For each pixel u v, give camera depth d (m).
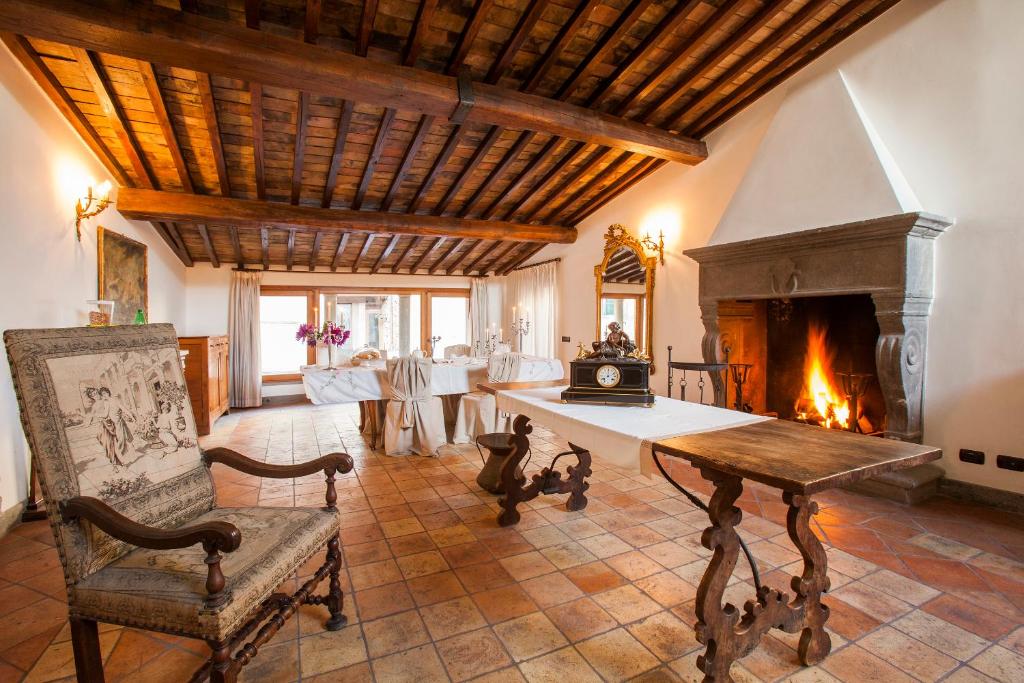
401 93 3.36
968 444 3.18
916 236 3.12
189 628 1.25
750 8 3.48
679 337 5.22
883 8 3.52
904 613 2.00
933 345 3.32
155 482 1.61
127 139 3.88
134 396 1.62
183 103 3.69
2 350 2.80
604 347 2.55
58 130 3.46
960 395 3.21
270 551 1.52
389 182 5.32
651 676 1.65
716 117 4.68
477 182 5.63
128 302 4.70
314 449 4.67
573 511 3.04
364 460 4.25
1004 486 3.04
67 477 1.36
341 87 3.24
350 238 6.75
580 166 5.50
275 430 5.53
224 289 7.17
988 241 3.07
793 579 1.72
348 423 5.92
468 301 8.91
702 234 4.96
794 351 4.58
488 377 4.72
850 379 3.98
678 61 3.82
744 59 3.96
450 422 5.18
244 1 2.96
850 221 3.33
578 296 6.86
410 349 8.49
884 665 1.70
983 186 3.08
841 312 4.18
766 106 4.34
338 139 4.15
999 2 2.99
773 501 3.24
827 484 1.32
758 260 3.98
